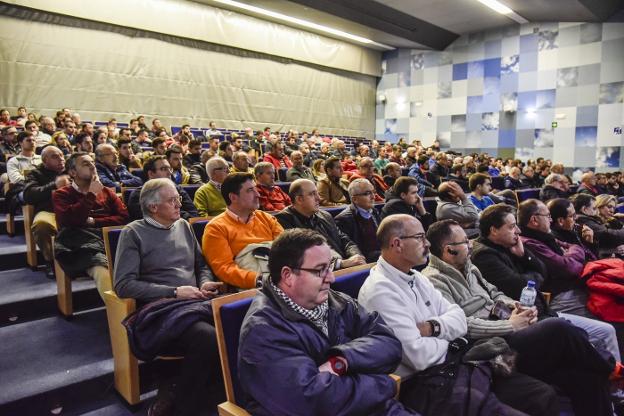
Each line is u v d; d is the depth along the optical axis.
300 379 1.11
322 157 7.95
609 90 10.57
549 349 1.59
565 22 11.05
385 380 1.25
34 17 8.38
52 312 2.49
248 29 11.33
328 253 1.28
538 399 1.44
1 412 1.63
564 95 11.20
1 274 2.87
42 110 8.56
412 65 13.95
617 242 3.07
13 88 8.23
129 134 7.23
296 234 1.29
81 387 1.82
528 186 8.04
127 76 9.62
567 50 11.09
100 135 6.05
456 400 1.37
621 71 10.40
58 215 2.45
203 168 4.49
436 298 1.71
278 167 6.45
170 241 1.99
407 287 1.62
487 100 12.46
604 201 3.79
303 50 12.56
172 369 2.01
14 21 8.17
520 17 11.16
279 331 1.19
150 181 2.00
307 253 1.25
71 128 6.53
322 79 13.36
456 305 1.74
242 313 1.35
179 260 2.00
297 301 1.27
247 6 10.52
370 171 4.98
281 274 1.27
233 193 2.19
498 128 12.30
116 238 2.05
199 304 1.75
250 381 1.15
